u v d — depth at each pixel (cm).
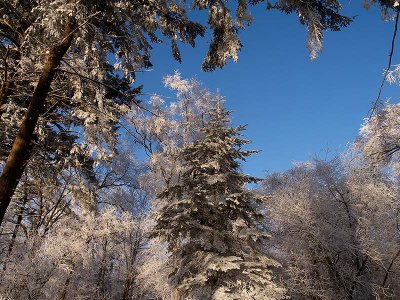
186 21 907
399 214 1373
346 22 693
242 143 1431
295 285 1247
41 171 985
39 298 1147
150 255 1719
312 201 1423
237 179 1347
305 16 654
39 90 631
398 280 1312
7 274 1065
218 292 1102
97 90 770
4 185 568
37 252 1178
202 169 1366
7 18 815
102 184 1830
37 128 830
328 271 1343
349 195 1439
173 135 1802
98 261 1695
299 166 1670
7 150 959
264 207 1540
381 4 496
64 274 1238
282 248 1414
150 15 889
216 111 1470
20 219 1258
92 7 712
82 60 757
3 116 840
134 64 838
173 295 1318
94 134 835
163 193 1339
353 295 1310
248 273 1116
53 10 607
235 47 822
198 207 1247
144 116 1733
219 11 841
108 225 1566
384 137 1402
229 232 1215
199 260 1188
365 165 1503
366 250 1280
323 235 1309
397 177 1488
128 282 1683
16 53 827
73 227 1477
